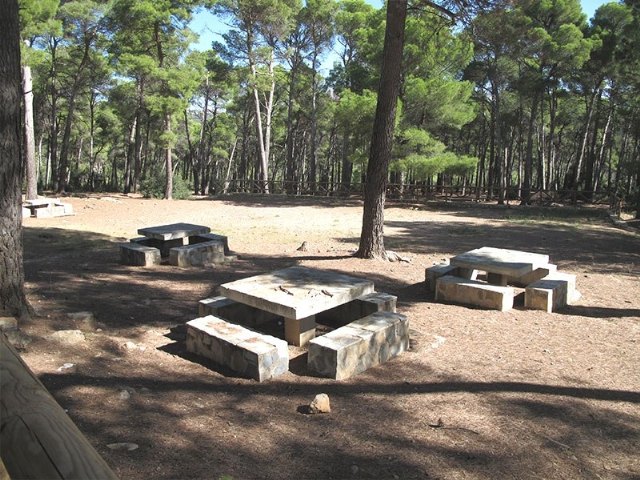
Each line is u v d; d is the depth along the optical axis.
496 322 6.43
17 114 5.04
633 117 32.31
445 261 10.34
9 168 5.07
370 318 5.25
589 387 4.58
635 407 4.21
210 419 3.70
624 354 5.44
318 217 18.55
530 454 3.43
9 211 5.15
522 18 14.81
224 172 64.94
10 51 4.85
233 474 3.02
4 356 1.09
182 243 10.50
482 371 4.87
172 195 27.39
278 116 45.75
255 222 16.70
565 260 10.88
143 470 2.98
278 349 4.57
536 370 4.94
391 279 8.65
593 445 3.58
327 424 3.72
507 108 36.44
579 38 24.53
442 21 11.62
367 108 22.44
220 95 42.44
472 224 17.28
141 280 7.90
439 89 22.39
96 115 44.06
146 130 39.25
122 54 24.72
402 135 23.08
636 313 7.02
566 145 48.81
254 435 3.51
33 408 1.00
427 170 22.48
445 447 3.47
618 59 27.56
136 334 5.46
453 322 6.38
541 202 26.36
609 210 22.09
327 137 54.78
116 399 3.89
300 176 46.47
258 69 32.22
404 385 4.49
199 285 7.75
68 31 27.45
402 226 16.61
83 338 5.07
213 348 4.80
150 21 24.28
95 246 10.99
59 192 28.61
